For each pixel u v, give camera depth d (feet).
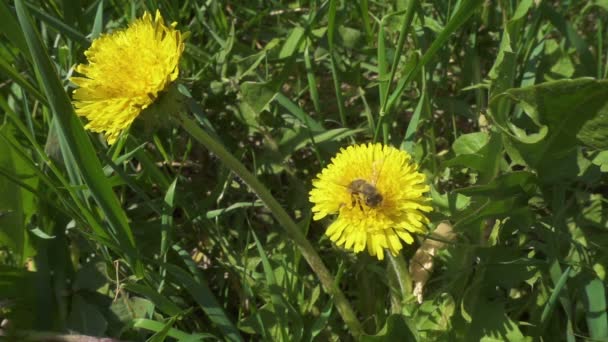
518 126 1.21
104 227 1.15
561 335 1.10
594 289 1.07
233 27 1.34
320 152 1.30
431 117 1.25
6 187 1.12
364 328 1.15
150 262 1.18
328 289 1.10
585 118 1.01
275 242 1.22
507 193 1.06
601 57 1.26
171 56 0.97
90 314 1.13
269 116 1.32
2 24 1.05
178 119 0.99
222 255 1.24
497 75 1.11
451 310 1.06
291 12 1.46
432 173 1.21
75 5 1.27
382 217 0.98
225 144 1.32
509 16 1.32
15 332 1.08
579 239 1.13
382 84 1.20
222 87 1.31
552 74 1.26
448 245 1.11
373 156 1.02
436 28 1.30
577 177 1.09
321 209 1.01
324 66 1.40
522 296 1.14
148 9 1.38
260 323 1.09
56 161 1.17
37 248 1.15
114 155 1.17
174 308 1.10
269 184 1.32
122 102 0.97
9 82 1.31
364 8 1.32
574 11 1.45
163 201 1.21
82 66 1.02
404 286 1.09
